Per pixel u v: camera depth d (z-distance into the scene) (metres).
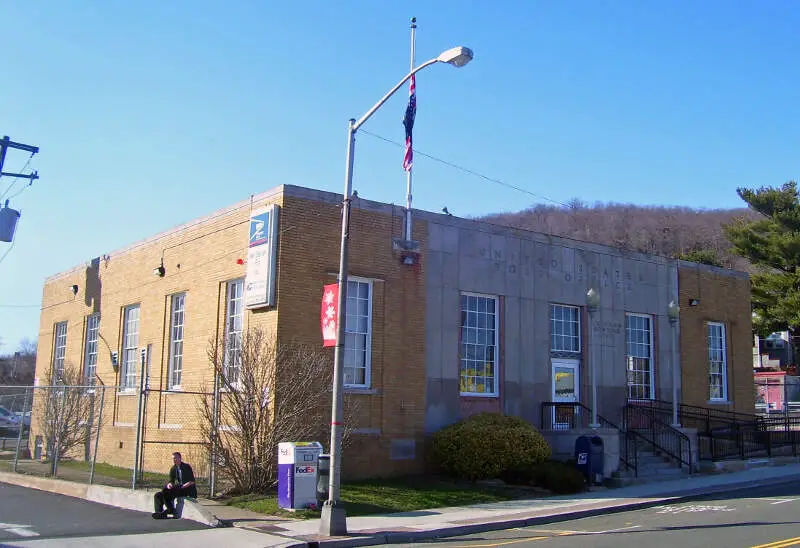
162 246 25.52
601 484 21.66
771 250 55.81
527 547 12.96
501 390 23.97
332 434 14.51
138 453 18.27
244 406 18.33
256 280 20.20
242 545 13.14
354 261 21.19
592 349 24.09
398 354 21.75
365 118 15.19
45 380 30.59
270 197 20.66
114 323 27.97
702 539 13.38
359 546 13.61
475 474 20.58
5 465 26.31
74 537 13.76
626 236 115.12
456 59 13.75
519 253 25.12
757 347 62.47
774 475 24.33
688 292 30.34
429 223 23.02
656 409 27.72
